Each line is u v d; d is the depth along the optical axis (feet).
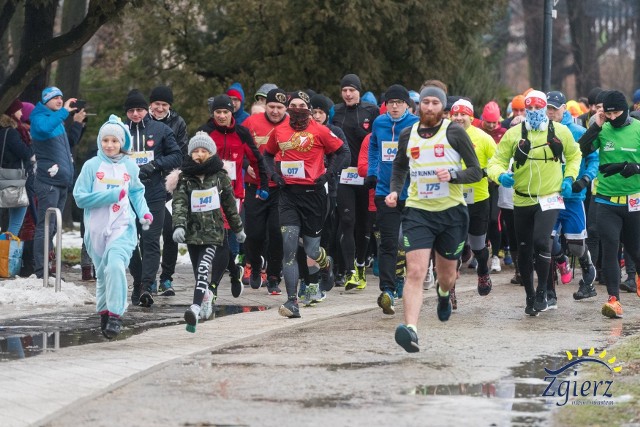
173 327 77.87
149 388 55.31
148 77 228.02
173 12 217.15
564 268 99.60
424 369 60.54
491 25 234.79
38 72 125.59
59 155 104.01
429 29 211.20
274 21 207.10
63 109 103.50
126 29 235.20
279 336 73.00
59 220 92.53
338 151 84.38
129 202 73.41
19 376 58.18
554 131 81.51
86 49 354.74
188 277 119.65
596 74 454.81
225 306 91.40
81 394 53.67
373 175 87.97
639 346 69.00
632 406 52.01
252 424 47.75
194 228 75.10
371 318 82.79
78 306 89.92
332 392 54.29
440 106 67.46
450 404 51.78
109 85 260.62
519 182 82.48
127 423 48.01
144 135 91.81
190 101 222.48
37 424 47.75
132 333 74.90
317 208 84.28
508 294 100.99
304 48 206.90
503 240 134.72
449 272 69.15
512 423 48.29
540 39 448.65
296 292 82.58
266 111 99.91
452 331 75.61
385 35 210.18
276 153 84.74
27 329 76.43
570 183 81.82
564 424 48.34
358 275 104.99
